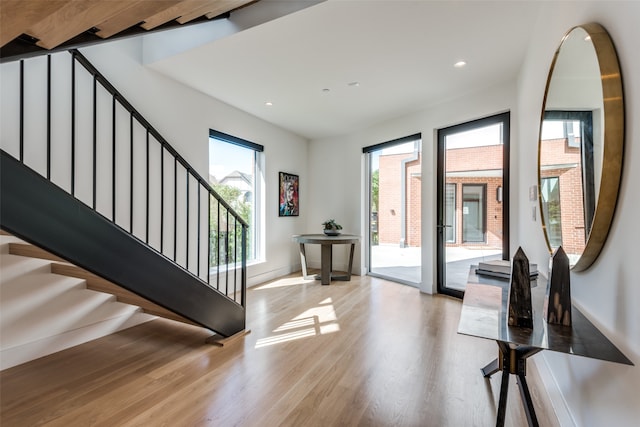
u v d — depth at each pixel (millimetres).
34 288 2283
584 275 1427
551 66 1787
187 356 2373
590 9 1347
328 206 5680
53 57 2352
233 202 4336
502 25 2311
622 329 1063
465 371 2162
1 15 1076
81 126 2523
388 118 4570
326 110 4230
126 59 2859
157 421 1647
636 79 994
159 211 3154
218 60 2861
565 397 1588
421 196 4223
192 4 1863
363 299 3881
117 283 1807
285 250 5316
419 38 2475
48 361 2268
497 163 3449
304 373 2131
